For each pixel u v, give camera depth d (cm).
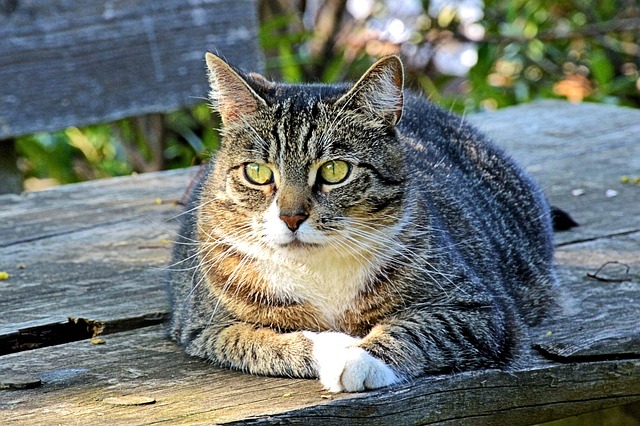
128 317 516
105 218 694
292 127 457
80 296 550
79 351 474
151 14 856
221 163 479
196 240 496
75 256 618
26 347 502
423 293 459
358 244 455
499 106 1099
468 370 441
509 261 543
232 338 452
